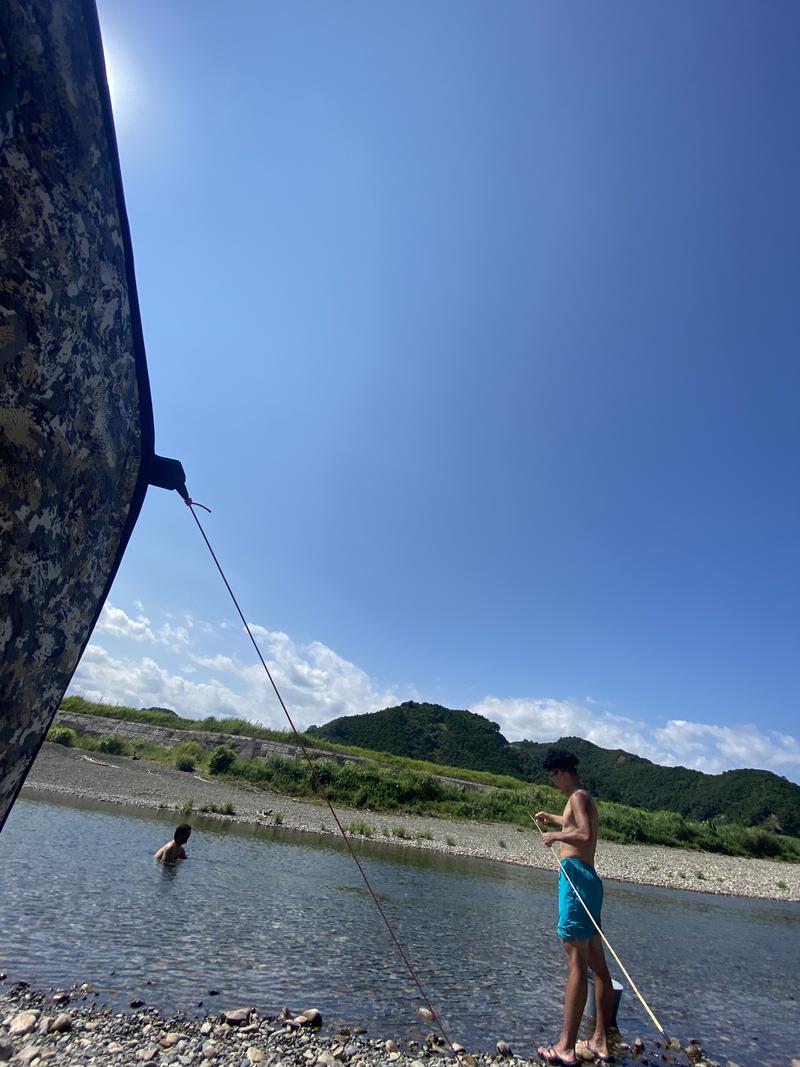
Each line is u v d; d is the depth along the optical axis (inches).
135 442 114.2
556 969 323.9
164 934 276.4
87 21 85.7
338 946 304.3
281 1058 181.5
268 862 499.5
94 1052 168.1
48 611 94.3
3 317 75.1
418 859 672.4
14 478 80.0
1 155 72.9
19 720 92.8
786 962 431.5
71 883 335.9
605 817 1347.2
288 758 1157.1
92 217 91.8
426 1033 216.7
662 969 361.1
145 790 802.8
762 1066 230.2
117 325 102.0
